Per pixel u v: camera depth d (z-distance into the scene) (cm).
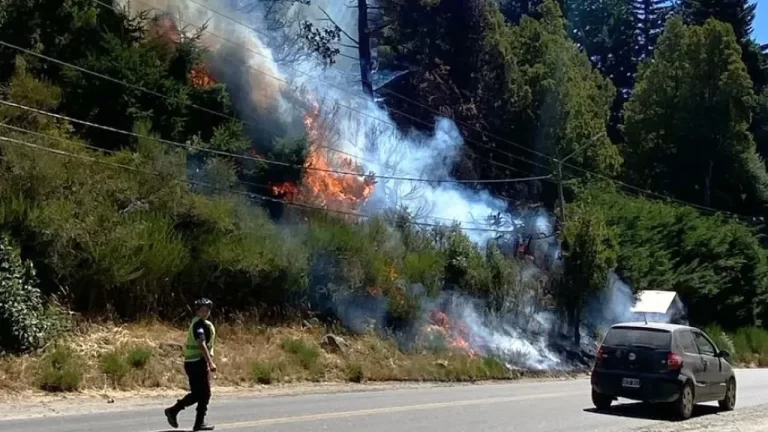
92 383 2116
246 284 2916
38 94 2919
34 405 1836
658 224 5494
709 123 6981
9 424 1509
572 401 2131
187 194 2958
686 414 1812
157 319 2667
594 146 5675
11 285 2208
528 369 3575
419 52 5047
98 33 3284
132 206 2792
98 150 2914
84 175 2734
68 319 2384
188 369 1421
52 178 2612
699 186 7019
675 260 5534
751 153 7125
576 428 1566
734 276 5938
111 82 3111
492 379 3250
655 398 1806
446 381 3038
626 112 7244
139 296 2641
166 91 3253
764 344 5847
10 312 2169
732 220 6341
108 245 2556
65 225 2502
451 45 5106
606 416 1781
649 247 5238
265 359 2642
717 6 8462
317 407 1848
